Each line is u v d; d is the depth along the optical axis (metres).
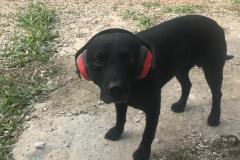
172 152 1.44
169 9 2.29
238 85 1.76
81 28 2.13
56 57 1.91
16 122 1.56
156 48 1.29
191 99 1.68
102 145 1.47
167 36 1.32
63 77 1.80
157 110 1.30
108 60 1.12
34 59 1.88
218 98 1.51
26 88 1.72
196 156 1.42
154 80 1.26
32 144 1.48
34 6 2.26
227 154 1.43
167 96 1.69
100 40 1.13
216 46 1.42
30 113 1.61
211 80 1.48
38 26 2.08
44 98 1.69
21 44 1.96
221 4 2.37
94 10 2.29
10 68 1.84
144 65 1.14
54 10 2.25
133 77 1.16
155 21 2.18
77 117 1.60
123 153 1.44
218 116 1.54
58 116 1.60
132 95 1.24
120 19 2.21
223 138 1.49
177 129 1.53
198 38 1.38
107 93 1.12
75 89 1.74
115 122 1.57
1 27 2.10
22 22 2.13
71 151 1.45
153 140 1.46
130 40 1.13
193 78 1.80
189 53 1.38
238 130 1.53
